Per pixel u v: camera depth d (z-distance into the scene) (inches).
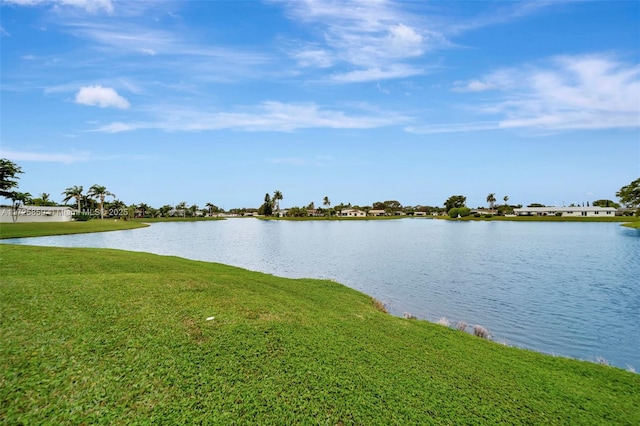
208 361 328.8
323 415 276.8
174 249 2082.9
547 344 645.9
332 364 355.9
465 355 447.2
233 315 450.6
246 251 2010.3
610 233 3253.0
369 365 366.6
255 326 422.3
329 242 2573.8
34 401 249.0
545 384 385.7
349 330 474.9
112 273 668.7
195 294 526.3
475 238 2849.4
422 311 839.1
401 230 3996.1
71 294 457.4
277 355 358.0
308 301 649.6
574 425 307.1
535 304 900.6
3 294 432.5
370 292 1023.6
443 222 6171.3
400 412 291.9
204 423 251.8
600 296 983.6
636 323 756.6
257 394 290.8
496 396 340.2
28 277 545.0
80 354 311.3
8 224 2982.3
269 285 753.6
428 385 342.0
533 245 2292.1
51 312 389.4
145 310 428.5
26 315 374.6
